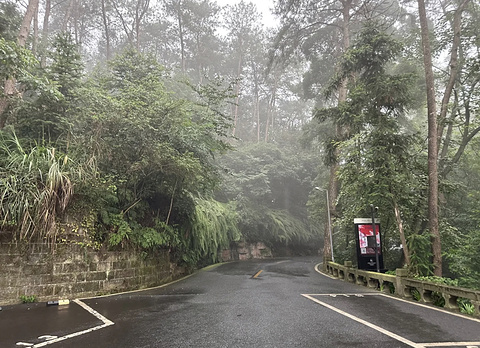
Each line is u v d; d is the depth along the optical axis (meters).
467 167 19.38
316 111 17.59
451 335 5.55
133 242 11.27
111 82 15.38
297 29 23.95
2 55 8.02
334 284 13.00
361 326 6.13
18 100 10.49
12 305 8.00
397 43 14.08
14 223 7.91
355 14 21.06
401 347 4.91
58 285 8.90
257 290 11.12
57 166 8.64
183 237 15.52
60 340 5.32
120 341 5.27
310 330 5.86
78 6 27.42
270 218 34.03
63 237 9.15
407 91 13.50
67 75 11.20
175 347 4.97
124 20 30.58
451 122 15.31
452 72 16.11
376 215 14.89
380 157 12.23
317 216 27.50
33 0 12.98
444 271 15.86
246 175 34.59
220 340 5.30
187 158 11.61
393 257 16.97
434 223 11.91
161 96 13.56
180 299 9.23
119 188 11.66
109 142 11.17
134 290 11.02
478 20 16.97
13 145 9.63
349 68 14.99
